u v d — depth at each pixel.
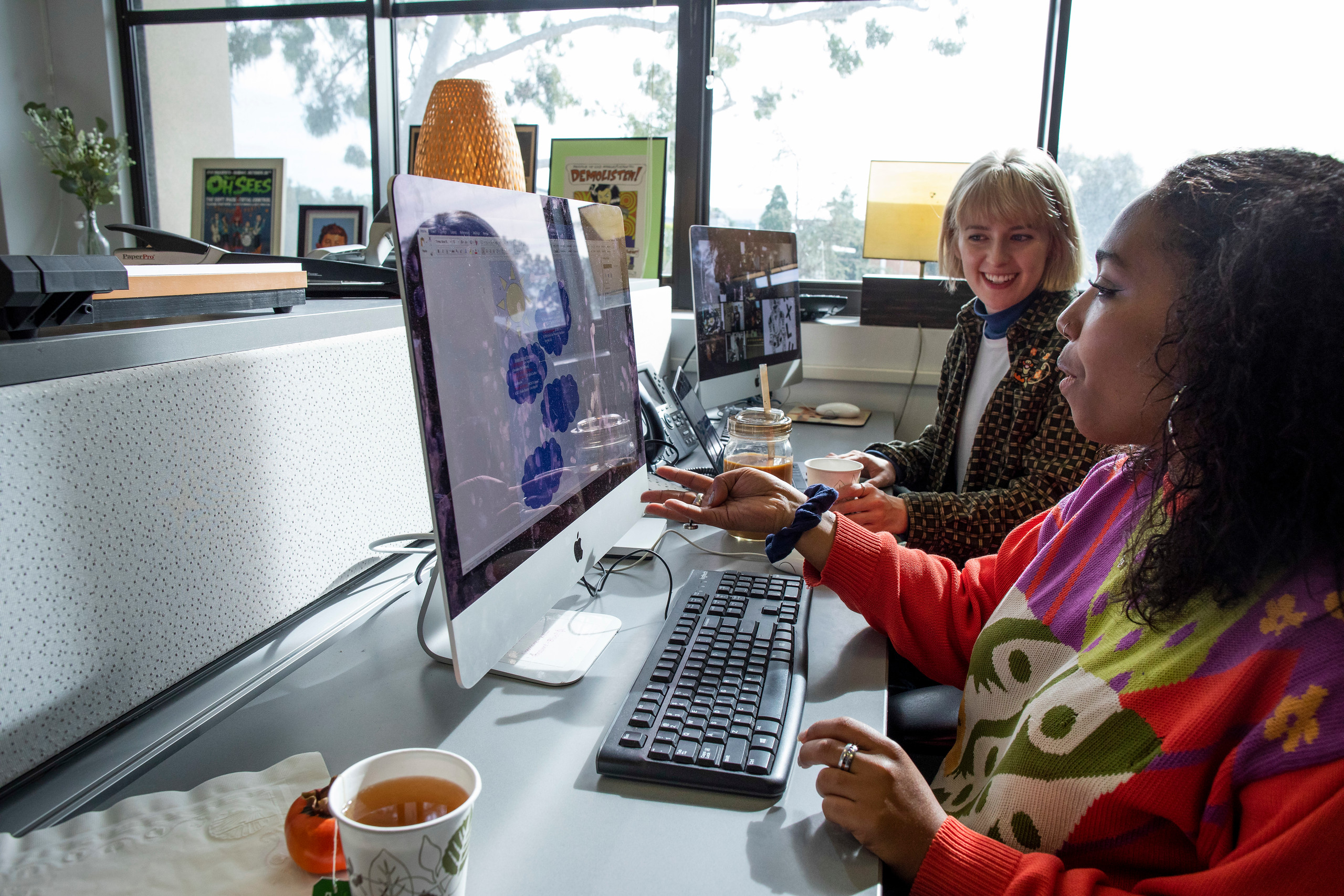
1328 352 0.47
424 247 0.59
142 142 3.32
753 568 1.05
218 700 0.68
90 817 0.52
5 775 0.54
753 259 1.94
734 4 2.60
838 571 0.90
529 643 0.80
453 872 0.41
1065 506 0.84
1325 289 0.47
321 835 0.47
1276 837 0.44
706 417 1.75
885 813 0.54
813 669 0.81
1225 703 0.50
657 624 0.86
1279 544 0.50
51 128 3.05
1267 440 0.49
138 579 0.62
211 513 0.69
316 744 0.63
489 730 0.66
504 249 0.72
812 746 0.60
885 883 0.62
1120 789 0.55
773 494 0.98
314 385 0.81
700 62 2.65
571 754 0.63
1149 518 0.63
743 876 0.51
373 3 2.89
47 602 0.55
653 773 0.59
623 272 1.04
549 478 0.78
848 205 2.66
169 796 0.55
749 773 0.59
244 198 3.03
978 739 0.77
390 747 0.63
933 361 2.40
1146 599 0.58
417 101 3.02
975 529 1.30
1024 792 0.61
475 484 0.64
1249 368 0.49
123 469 0.60
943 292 2.36
